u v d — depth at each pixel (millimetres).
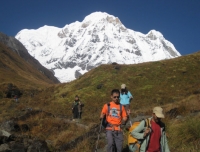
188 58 51125
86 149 10125
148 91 40844
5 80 77438
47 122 15453
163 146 6258
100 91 43469
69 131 13539
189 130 9289
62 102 41656
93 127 12984
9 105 37219
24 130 13945
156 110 6254
